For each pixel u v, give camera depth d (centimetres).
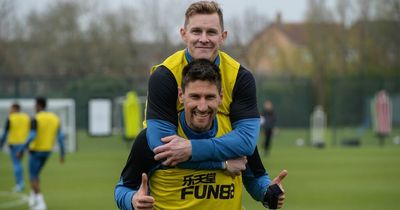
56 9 5756
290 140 4078
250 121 473
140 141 473
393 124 4672
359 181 2016
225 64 478
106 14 5772
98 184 1991
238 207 487
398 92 4662
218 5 478
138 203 452
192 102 448
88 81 4097
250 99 479
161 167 473
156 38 5653
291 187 1858
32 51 5681
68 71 5741
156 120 465
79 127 4119
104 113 3969
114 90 4128
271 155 3088
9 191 1872
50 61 5719
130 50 5750
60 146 1689
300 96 4584
